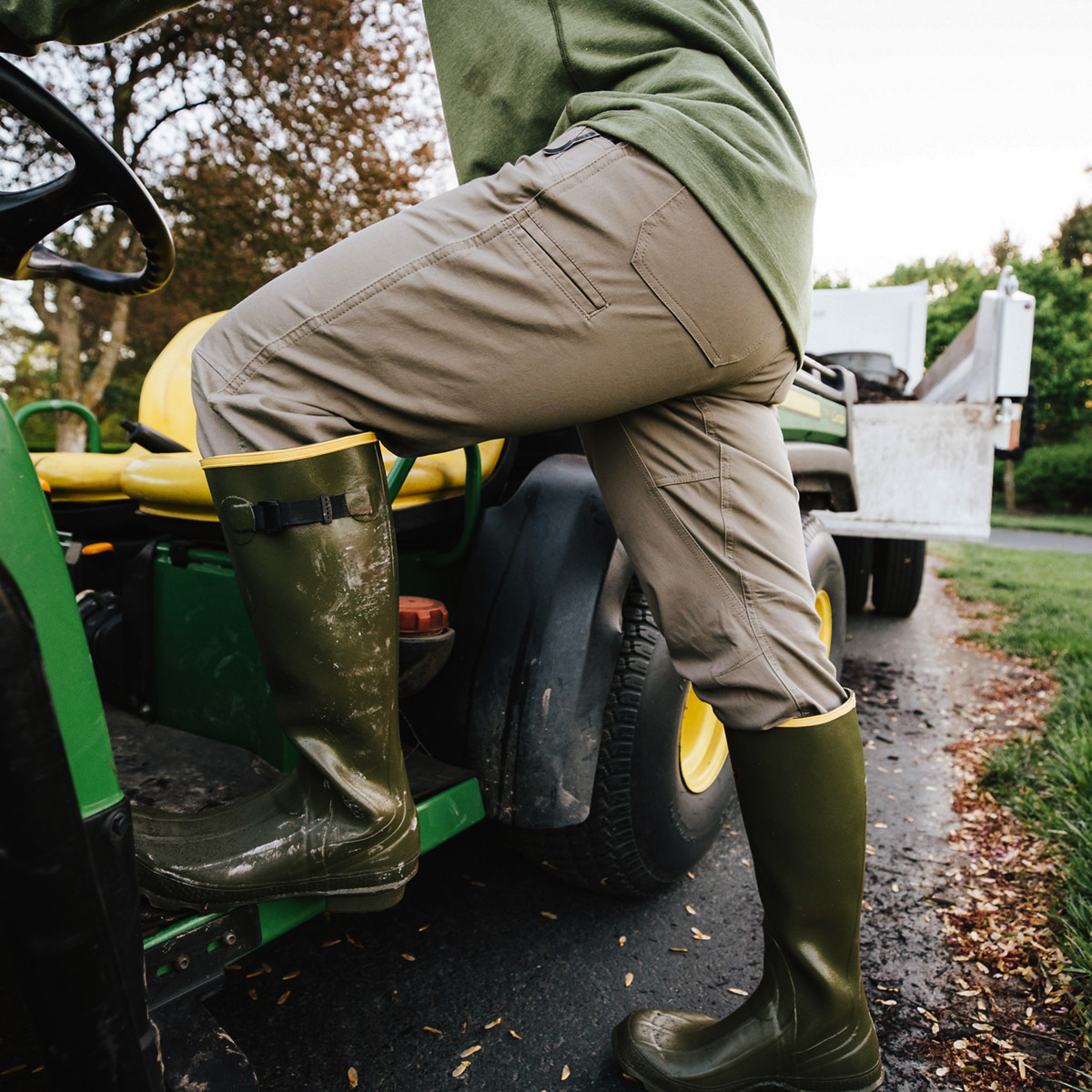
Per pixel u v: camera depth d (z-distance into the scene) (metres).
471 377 0.92
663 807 1.62
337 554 0.95
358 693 1.00
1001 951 1.70
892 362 6.11
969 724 3.15
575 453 1.71
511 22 1.00
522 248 0.88
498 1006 1.53
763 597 1.08
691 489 1.08
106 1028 0.66
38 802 0.59
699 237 0.90
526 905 1.85
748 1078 1.20
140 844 1.00
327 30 8.95
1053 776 2.45
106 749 0.74
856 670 3.89
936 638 4.62
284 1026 1.46
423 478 1.48
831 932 1.14
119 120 9.13
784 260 0.96
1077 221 29.80
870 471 3.54
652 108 0.90
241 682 1.45
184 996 1.00
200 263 10.20
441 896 1.88
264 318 0.95
